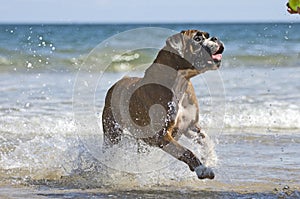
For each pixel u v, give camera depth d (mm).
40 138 10031
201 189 7188
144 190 7188
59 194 6957
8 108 12922
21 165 8500
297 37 38281
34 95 14883
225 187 7246
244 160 8672
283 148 9484
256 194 6855
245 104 13242
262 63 24125
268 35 40719
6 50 28094
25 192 7059
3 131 10719
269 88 15977
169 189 7230
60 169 8297
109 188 7324
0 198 6703
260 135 10539
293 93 14938
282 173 7902
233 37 41406
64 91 15625
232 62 24297
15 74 20172
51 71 21422
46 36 39000
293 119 11758
